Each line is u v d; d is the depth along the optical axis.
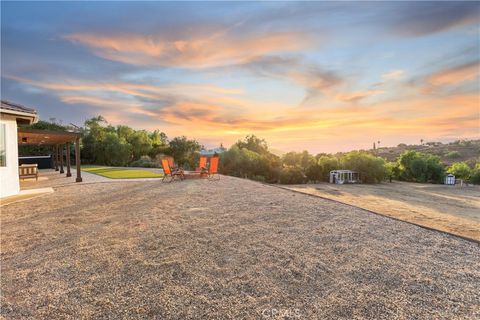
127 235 4.43
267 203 7.03
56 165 20.92
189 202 7.22
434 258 3.35
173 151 33.09
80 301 2.43
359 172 38.09
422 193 27.44
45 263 3.33
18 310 2.30
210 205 6.80
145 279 2.85
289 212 5.98
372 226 4.84
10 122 9.12
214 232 4.52
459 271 2.97
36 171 13.38
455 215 13.28
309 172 38.28
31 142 15.52
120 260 3.38
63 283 2.79
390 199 21.73
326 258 3.36
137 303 2.38
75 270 3.11
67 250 3.77
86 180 13.20
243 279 2.81
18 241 4.22
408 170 41.97
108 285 2.73
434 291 2.53
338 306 2.28
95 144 29.39
